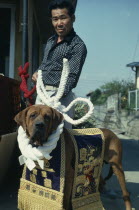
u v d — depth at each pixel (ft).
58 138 11.20
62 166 11.27
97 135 13.06
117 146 13.62
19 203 11.96
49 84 13.93
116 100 79.10
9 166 16.97
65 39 13.88
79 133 12.60
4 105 15.17
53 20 14.11
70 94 14.12
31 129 11.02
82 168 12.09
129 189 19.36
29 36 23.00
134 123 62.34
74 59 13.78
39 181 11.54
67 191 11.71
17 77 24.85
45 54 14.42
